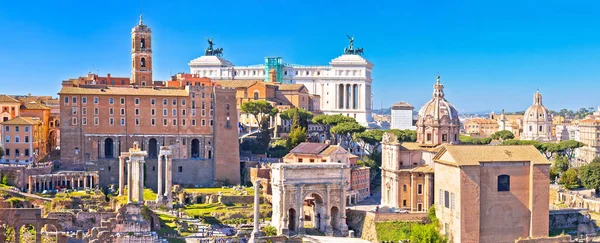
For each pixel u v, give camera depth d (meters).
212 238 174.88
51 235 157.75
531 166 180.75
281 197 189.75
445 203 184.25
